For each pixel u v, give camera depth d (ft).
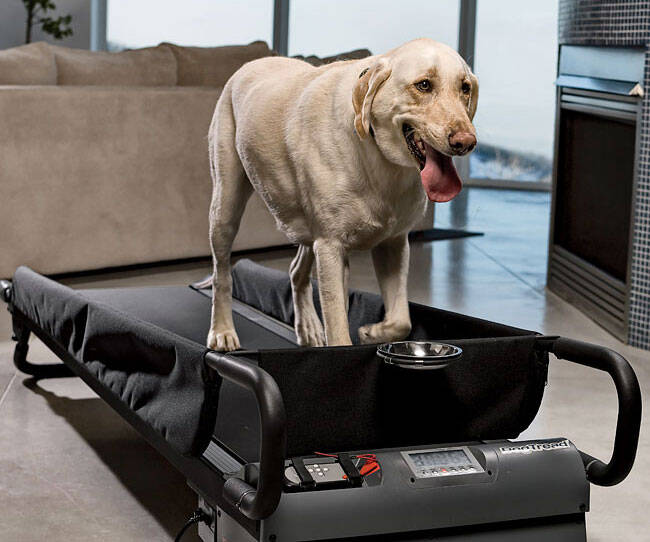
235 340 7.69
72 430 8.98
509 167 28.96
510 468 5.89
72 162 14.82
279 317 9.81
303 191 6.59
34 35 27.68
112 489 7.63
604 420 9.36
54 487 7.61
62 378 10.65
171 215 16.12
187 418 5.91
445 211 24.06
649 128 11.99
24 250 14.52
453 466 5.80
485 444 6.05
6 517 7.00
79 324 7.92
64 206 14.84
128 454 8.41
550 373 11.00
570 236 15.29
